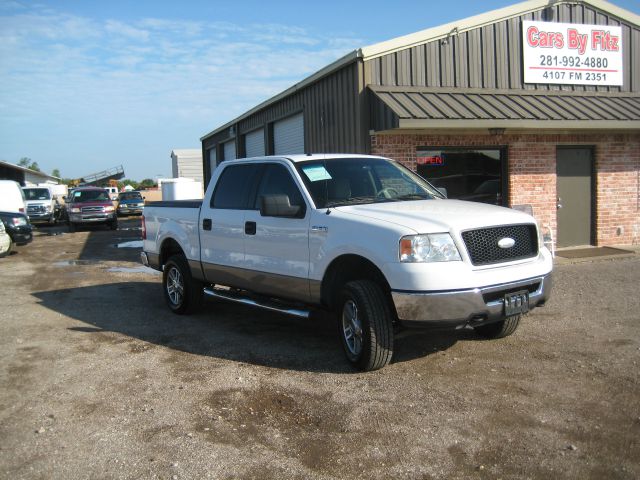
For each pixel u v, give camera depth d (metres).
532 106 11.64
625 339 5.98
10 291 9.84
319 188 5.86
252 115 19.03
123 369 5.48
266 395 4.75
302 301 5.84
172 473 3.53
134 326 7.15
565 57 12.92
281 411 4.43
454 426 4.07
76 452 3.82
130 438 4.02
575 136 12.77
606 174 13.16
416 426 4.09
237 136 21.03
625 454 3.60
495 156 12.27
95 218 24.59
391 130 10.97
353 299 5.11
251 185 6.54
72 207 24.61
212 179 7.16
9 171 45.34
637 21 13.51
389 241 4.82
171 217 7.78
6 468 3.63
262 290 6.33
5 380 5.24
